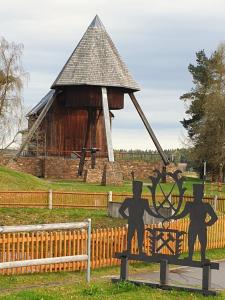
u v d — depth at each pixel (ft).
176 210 47.70
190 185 170.09
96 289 43.93
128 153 206.69
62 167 183.93
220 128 219.00
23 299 39.50
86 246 55.11
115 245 61.11
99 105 181.16
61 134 201.36
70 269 56.39
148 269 60.44
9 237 51.57
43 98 205.87
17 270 52.49
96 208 108.06
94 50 182.91
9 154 192.03
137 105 184.75
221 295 44.11
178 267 60.49
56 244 54.75
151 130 182.29
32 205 106.22
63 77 179.32
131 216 49.01
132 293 43.47
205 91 272.31
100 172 160.97
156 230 48.24
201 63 278.26
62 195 107.55
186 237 71.26
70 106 182.91
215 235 77.61
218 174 229.25
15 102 189.78
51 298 40.19
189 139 243.81
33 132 180.45
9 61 189.06
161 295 43.27
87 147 195.11
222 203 108.78
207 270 44.93
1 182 124.67
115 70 181.27
